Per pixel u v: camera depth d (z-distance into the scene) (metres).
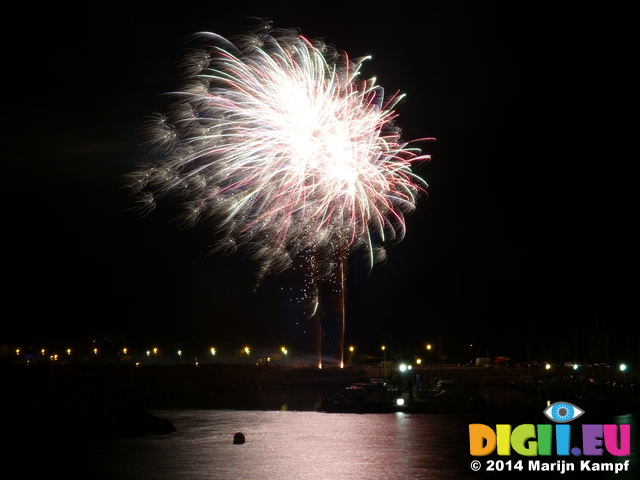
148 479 21.98
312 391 72.62
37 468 23.80
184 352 132.25
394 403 48.88
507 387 82.62
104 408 34.00
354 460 25.48
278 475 22.58
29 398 31.56
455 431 34.56
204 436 32.62
